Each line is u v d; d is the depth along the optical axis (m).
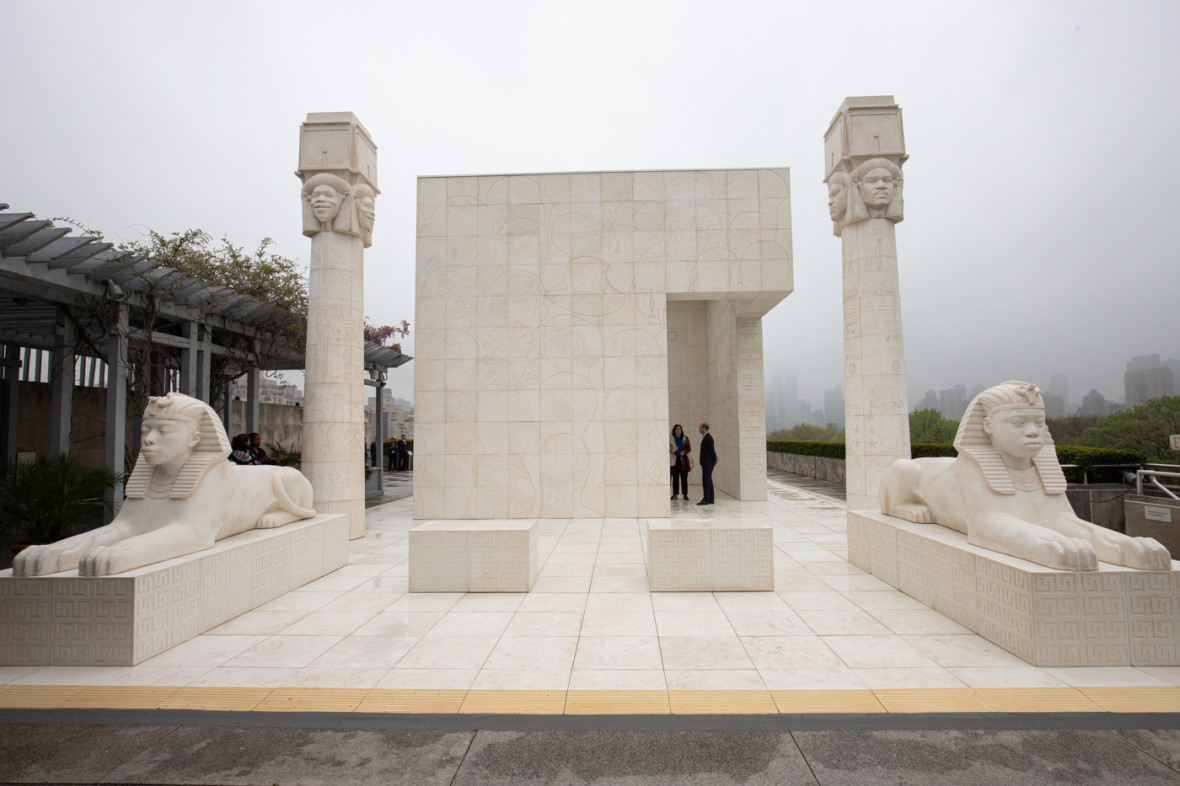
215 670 4.05
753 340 13.40
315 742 3.13
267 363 15.49
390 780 2.80
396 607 5.50
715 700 3.54
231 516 5.57
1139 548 4.06
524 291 11.24
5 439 11.13
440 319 11.25
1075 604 3.98
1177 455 13.36
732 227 11.30
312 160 9.29
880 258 9.38
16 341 11.11
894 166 9.34
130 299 8.84
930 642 4.48
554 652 4.34
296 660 4.22
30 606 4.18
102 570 4.17
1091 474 9.93
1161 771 2.80
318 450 9.05
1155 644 3.95
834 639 4.56
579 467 10.98
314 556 6.58
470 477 11.02
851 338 9.62
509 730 3.23
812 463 21.03
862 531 6.85
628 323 11.16
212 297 9.89
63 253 7.17
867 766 2.86
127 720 3.36
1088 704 3.44
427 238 11.35
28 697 3.65
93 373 12.81
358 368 9.48
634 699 3.57
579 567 7.08
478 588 6.02
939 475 5.84
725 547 5.99
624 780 2.77
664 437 11.00
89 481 7.49
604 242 11.27
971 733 3.14
